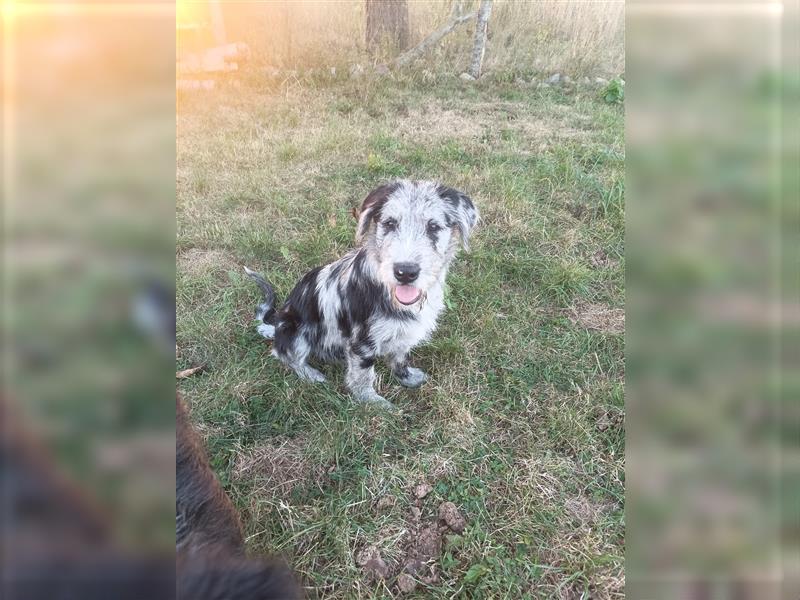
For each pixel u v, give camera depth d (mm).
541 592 2363
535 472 2850
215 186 5562
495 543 2543
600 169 5895
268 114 7273
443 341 3627
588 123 7230
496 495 2771
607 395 3264
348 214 5039
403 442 3039
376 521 2656
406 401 3373
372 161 5852
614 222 4887
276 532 2592
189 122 6957
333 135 6566
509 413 3217
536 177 5648
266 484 2842
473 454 2955
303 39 9445
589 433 3039
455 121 7273
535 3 9766
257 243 4641
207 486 1712
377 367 3670
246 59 8836
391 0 8867
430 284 3018
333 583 2408
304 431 3137
